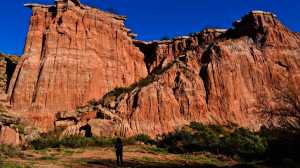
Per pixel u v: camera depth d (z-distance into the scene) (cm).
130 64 8944
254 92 7900
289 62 8306
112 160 3931
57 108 7225
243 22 9062
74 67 7700
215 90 7712
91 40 8175
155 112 7144
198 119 7306
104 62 8288
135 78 8881
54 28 7938
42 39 7894
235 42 8462
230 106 7606
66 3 8231
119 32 8900
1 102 6931
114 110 7169
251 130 7212
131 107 7219
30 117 6944
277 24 8800
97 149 5438
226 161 4631
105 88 8031
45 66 7462
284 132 2942
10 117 6312
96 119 6825
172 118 7175
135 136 6544
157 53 9400
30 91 7269
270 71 8144
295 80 8100
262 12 8875
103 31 8562
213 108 7544
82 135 6594
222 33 9381
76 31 8081
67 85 7488
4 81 7750
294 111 2778
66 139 6081
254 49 8388
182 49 9394
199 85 7744
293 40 8725
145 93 7294
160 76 7912
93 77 7844
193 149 5547
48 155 4388
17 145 5447
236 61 8131
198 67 8206
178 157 4794
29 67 7494
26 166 2892
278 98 2923
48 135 6575
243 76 8044
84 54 7931
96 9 8688
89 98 7638
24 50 7762
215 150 5434
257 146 5397
